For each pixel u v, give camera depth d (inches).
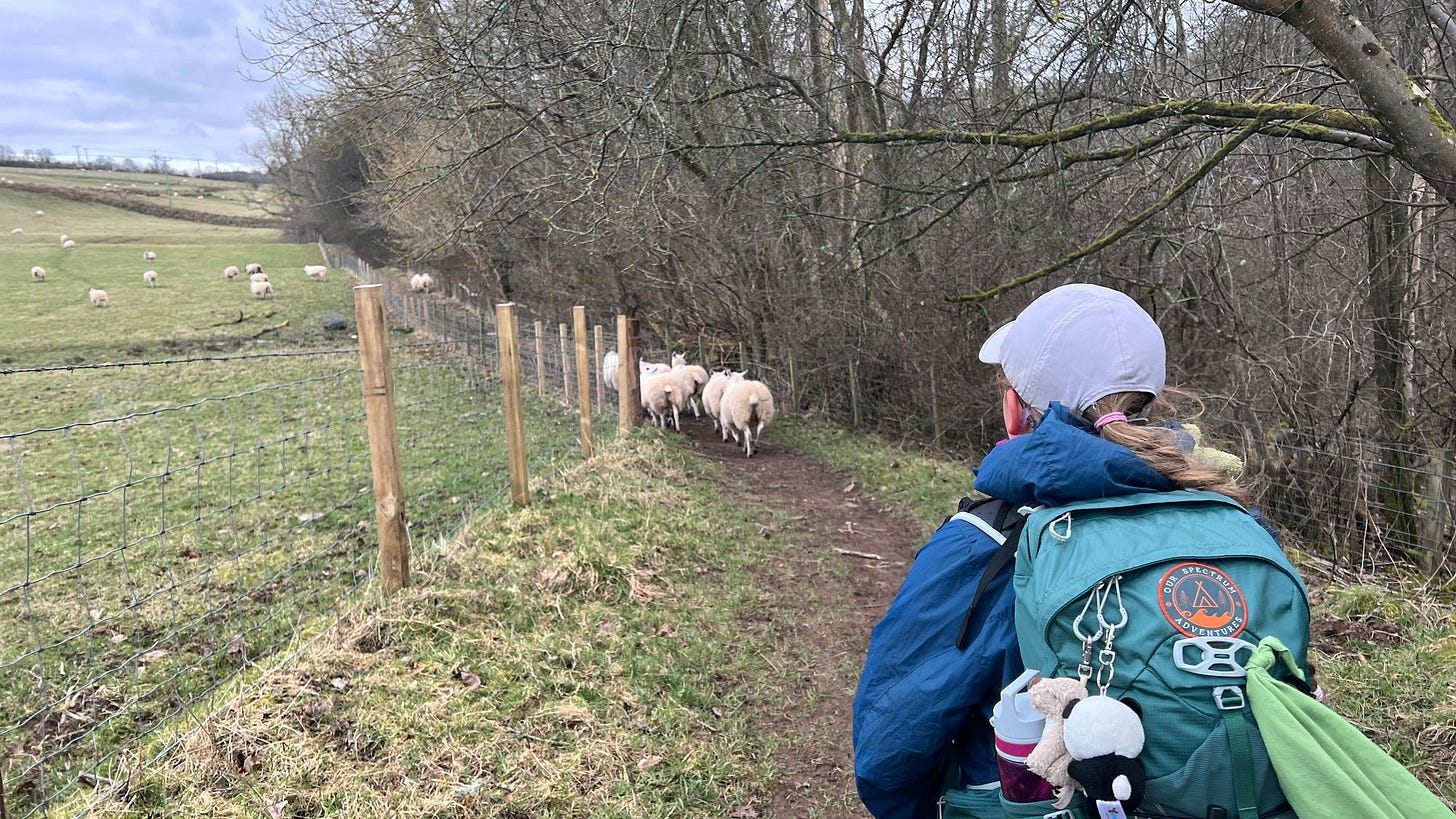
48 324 952.3
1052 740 49.6
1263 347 331.0
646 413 511.5
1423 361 260.8
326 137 508.7
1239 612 49.3
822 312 533.6
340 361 722.8
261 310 1077.8
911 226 480.4
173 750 137.1
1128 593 50.4
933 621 60.0
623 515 270.7
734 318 623.2
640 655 187.8
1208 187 338.6
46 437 449.7
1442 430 260.5
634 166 366.9
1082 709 47.6
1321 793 44.4
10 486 358.9
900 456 443.8
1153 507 54.7
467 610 188.7
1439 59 235.5
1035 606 52.9
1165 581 50.2
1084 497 55.8
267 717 143.9
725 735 165.6
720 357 648.4
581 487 289.4
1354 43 152.2
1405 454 262.1
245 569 244.8
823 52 434.9
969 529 61.6
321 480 344.2
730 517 303.6
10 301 1120.8
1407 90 151.0
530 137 492.1
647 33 313.1
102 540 277.3
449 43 365.1
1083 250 274.7
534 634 185.9
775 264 558.9
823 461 431.5
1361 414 288.5
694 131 442.0
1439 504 244.1
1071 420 61.3
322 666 160.7
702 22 333.4
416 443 401.7
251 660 188.5
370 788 133.4
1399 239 261.3
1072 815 51.1
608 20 328.2
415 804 130.8
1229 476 61.6
